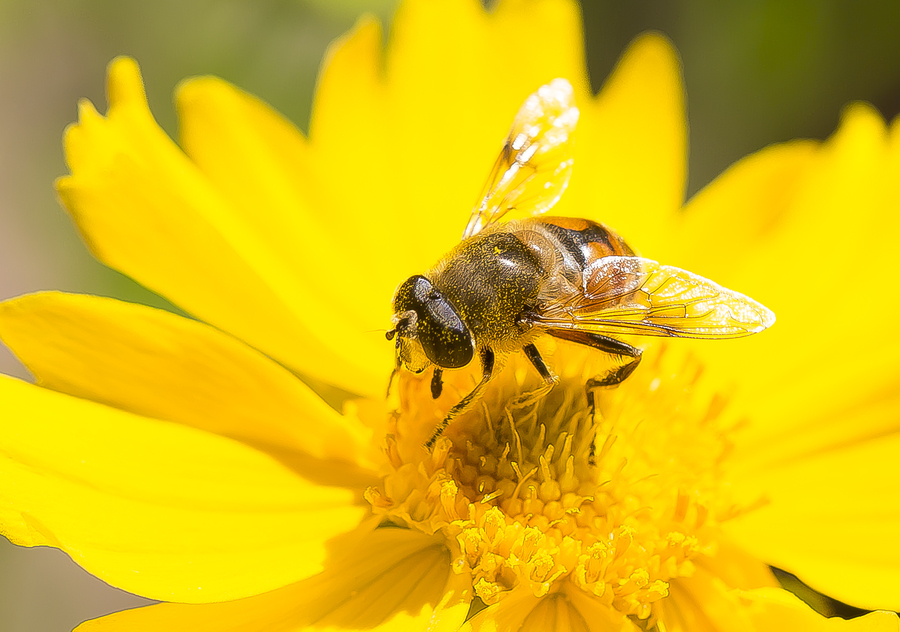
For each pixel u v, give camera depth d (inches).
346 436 5.5
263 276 5.5
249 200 5.7
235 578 5.2
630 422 5.5
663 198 6.0
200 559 5.3
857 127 6.0
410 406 5.5
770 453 5.7
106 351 5.3
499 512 5.3
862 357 5.8
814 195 6.0
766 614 5.3
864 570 5.5
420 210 5.9
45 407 5.3
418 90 5.9
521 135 5.8
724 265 5.9
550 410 5.5
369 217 5.8
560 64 6.0
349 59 5.8
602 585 5.3
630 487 5.4
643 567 5.4
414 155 5.9
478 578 5.3
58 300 5.3
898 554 5.5
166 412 5.4
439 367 5.4
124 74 5.5
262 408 5.5
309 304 5.6
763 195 6.0
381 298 5.7
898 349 5.7
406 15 6.0
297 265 5.7
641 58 6.1
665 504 5.4
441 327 5.3
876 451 5.7
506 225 5.5
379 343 5.7
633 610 5.3
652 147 6.0
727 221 6.0
